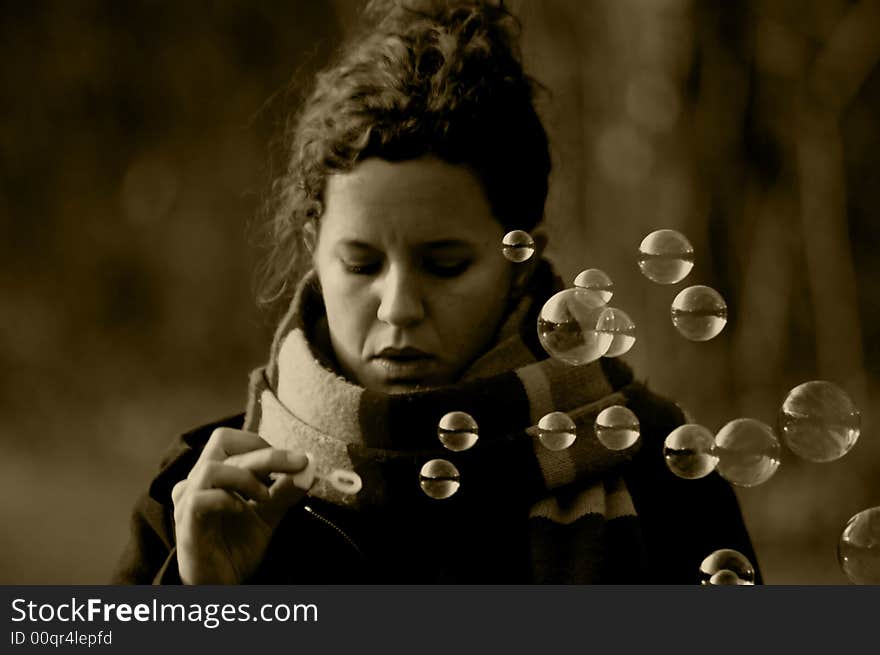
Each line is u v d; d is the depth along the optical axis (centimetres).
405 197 446
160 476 537
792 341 2352
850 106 2580
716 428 2158
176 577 466
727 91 2280
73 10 3058
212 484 438
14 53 3081
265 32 2956
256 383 523
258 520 451
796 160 2330
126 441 2645
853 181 2595
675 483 505
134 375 2906
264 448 453
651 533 497
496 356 478
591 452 485
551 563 468
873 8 2278
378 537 480
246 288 2911
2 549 1900
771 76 2322
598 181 2208
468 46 479
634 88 2225
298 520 485
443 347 458
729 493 510
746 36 2295
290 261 566
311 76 570
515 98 477
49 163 3070
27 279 3031
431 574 476
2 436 2689
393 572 478
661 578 493
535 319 499
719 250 2330
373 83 459
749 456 450
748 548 503
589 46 2231
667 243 508
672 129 2223
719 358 2245
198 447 546
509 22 520
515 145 470
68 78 3061
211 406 2767
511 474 474
